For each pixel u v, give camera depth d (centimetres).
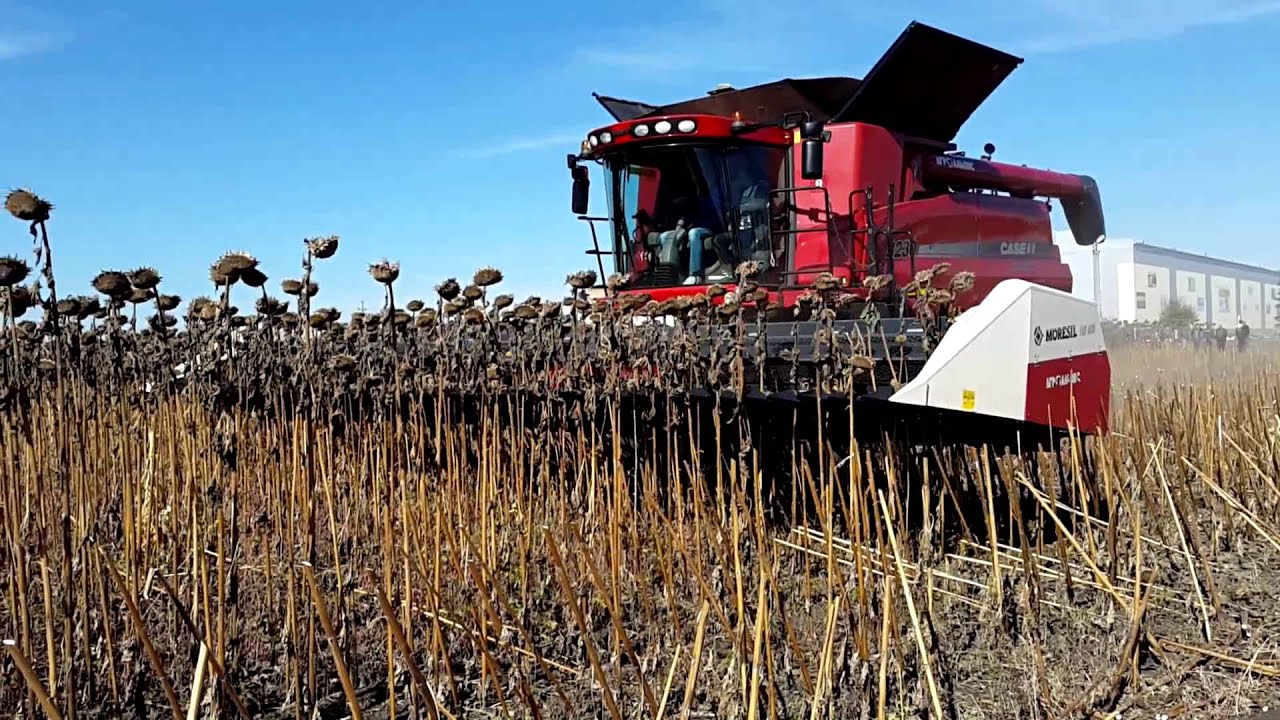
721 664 459
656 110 1304
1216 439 764
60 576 455
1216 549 645
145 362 585
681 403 612
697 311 594
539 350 596
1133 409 833
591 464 613
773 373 612
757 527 470
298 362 517
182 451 589
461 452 611
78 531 479
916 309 581
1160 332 1705
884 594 409
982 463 604
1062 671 465
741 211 964
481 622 417
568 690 454
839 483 500
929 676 402
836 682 433
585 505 624
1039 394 548
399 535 545
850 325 623
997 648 494
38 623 476
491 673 396
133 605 333
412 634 458
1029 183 1312
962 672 467
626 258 1027
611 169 1030
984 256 1158
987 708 432
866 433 586
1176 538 649
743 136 947
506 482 604
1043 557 600
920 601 528
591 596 530
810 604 530
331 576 540
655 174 1003
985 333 522
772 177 964
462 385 602
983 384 522
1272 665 469
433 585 478
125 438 492
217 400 525
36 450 491
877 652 457
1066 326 568
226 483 573
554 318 593
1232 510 665
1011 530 610
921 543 555
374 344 613
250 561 547
